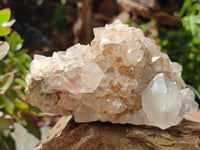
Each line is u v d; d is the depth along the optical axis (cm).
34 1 137
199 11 92
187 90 34
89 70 30
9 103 45
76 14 122
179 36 84
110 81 31
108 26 34
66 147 33
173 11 96
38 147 35
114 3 112
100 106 31
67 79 30
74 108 32
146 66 32
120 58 31
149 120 31
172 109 30
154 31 90
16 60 50
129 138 32
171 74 34
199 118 43
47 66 32
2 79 41
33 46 117
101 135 33
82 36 88
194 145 31
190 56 77
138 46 32
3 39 104
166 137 32
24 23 131
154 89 31
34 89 32
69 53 33
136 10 98
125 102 31
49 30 128
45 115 49
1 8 123
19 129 55
